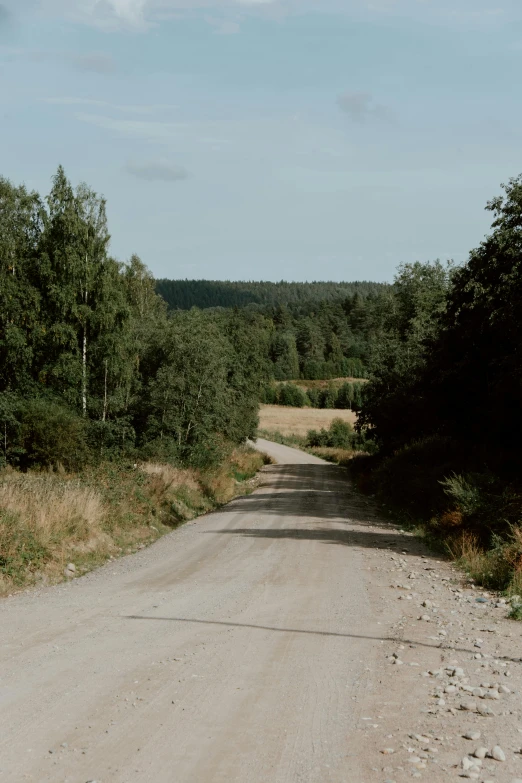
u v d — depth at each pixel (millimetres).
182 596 9797
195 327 39344
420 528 18062
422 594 10133
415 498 22250
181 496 24000
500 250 23797
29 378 37719
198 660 6492
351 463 52750
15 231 40531
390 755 4320
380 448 41438
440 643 7266
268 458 60156
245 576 11492
